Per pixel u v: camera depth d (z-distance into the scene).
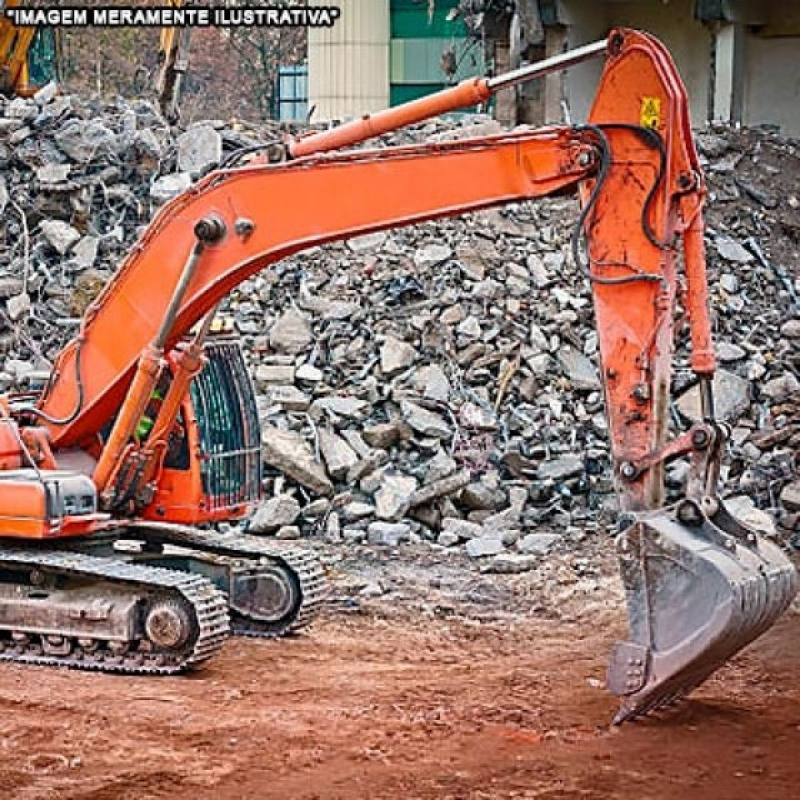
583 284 57.25
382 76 103.12
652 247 26.89
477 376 52.62
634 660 26.16
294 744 26.80
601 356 27.12
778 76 77.94
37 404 34.44
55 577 33.28
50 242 59.03
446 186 28.98
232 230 31.16
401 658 34.75
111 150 62.22
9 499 32.34
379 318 54.19
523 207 62.09
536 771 25.08
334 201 30.16
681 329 55.50
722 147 70.75
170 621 31.75
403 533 46.62
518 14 80.12
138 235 60.53
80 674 32.19
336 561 44.62
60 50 90.94
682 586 25.66
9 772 25.16
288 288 56.22
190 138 62.94
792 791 24.20
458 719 28.31
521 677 31.88
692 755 25.94
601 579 42.53
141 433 33.66
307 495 47.94
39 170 60.59
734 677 31.94
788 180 69.62
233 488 35.28
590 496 49.16
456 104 28.69
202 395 34.66
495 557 44.97
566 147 27.58
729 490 49.06
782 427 51.72
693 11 79.69
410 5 102.75
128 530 36.28
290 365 52.25
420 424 49.69
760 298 60.31
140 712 28.86
